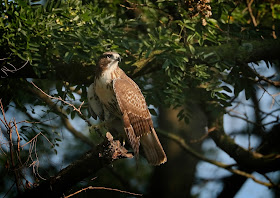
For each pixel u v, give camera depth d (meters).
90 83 11.52
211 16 11.85
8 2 10.49
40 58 10.47
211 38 11.24
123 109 10.33
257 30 12.26
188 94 12.40
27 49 10.09
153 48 10.55
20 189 9.05
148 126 10.43
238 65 11.82
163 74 11.80
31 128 11.38
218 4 11.41
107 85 10.54
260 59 11.95
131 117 10.35
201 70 11.11
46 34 10.23
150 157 10.24
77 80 11.42
